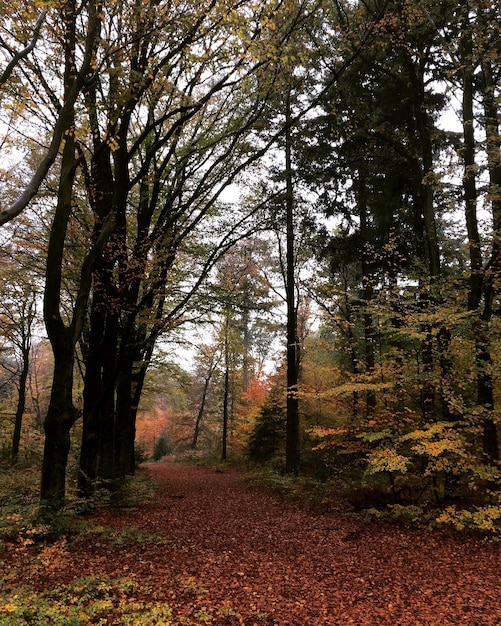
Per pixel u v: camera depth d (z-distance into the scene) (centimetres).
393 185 1350
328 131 1288
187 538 853
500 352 915
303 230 1445
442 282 1030
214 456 2961
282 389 2062
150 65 823
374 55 1223
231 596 570
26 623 403
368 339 1095
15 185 1207
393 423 939
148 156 1012
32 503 786
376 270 1356
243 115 1237
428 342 888
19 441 1936
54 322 782
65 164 790
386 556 736
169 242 1171
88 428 1049
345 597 571
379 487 1084
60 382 800
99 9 714
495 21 883
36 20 663
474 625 479
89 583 532
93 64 706
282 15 880
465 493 965
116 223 1027
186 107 908
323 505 1159
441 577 628
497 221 906
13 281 1444
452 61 1008
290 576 653
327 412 1598
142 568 642
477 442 965
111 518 955
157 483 1659
